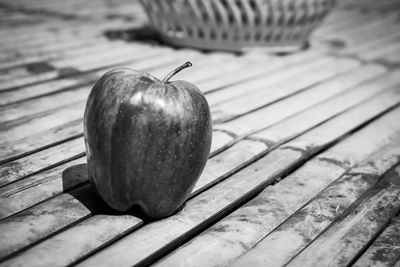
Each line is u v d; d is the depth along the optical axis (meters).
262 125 0.71
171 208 0.51
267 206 0.54
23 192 0.53
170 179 0.49
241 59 1.00
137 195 0.49
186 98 0.48
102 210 0.52
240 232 0.51
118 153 0.47
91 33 1.13
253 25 1.01
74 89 0.78
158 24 1.07
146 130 0.47
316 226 0.52
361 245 0.50
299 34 1.07
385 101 0.82
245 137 0.67
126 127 0.47
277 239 0.50
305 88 0.86
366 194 0.58
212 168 0.60
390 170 0.63
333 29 1.35
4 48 0.96
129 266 0.46
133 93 0.47
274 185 0.58
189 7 1.03
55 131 0.65
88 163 0.50
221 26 1.01
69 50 0.98
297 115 0.74
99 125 0.48
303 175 0.60
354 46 1.18
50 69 0.86
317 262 0.48
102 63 0.91
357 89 0.87
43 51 0.96
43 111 0.70
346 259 0.49
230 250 0.48
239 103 0.77
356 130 0.73
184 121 0.48
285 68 0.96
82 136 0.65
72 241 0.48
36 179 0.55
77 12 1.34
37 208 0.51
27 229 0.49
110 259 0.46
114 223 0.50
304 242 0.50
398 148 0.68
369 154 0.66
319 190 0.58
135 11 1.42
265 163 0.62
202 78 0.86
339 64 1.02
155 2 1.04
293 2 1.01
